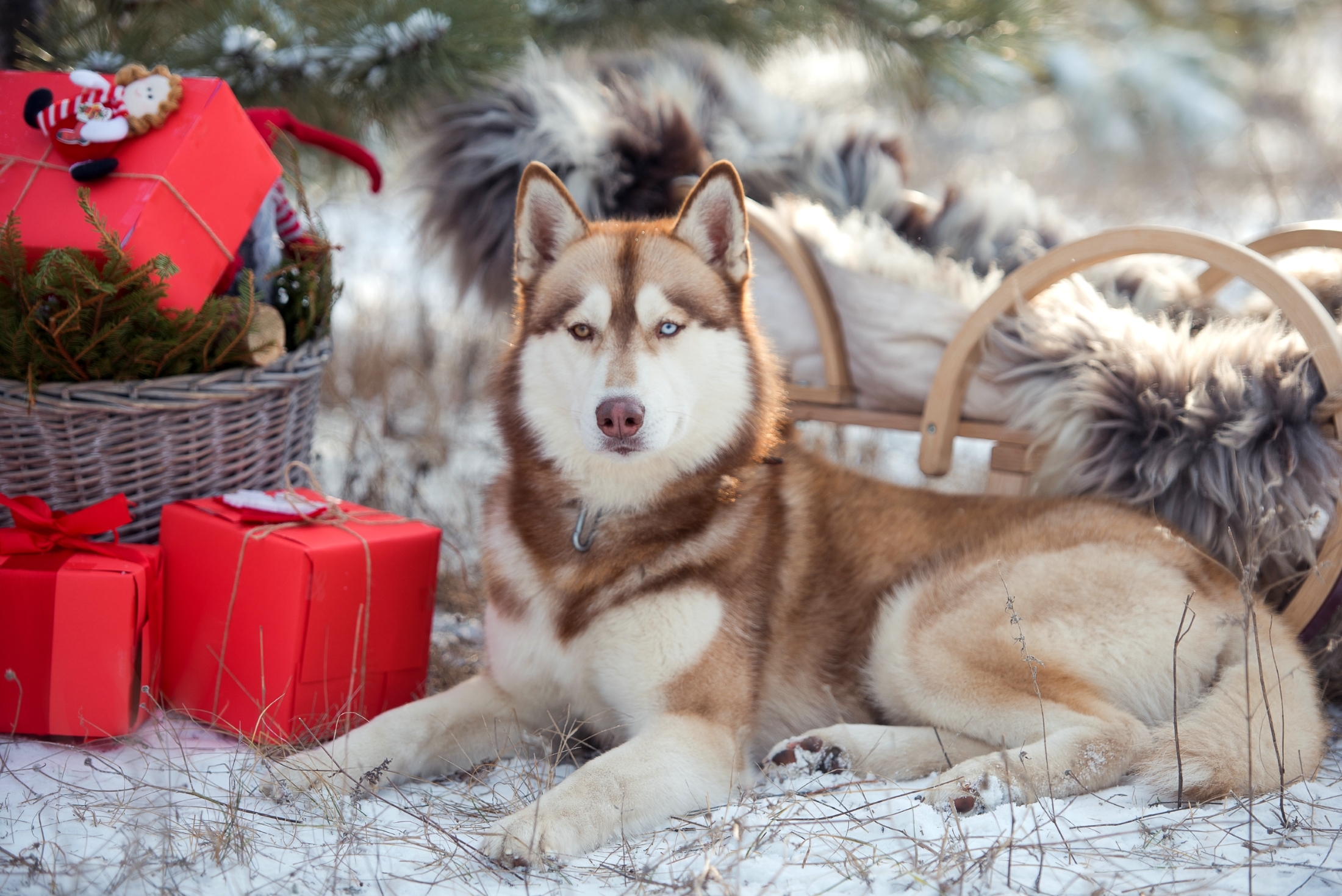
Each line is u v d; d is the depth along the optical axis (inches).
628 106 162.6
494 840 82.2
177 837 81.3
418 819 88.0
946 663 102.9
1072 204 375.6
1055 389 120.6
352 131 177.5
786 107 185.9
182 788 90.5
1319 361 106.0
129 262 100.3
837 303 140.3
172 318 106.5
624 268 99.0
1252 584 94.4
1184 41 393.7
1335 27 480.7
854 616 111.3
